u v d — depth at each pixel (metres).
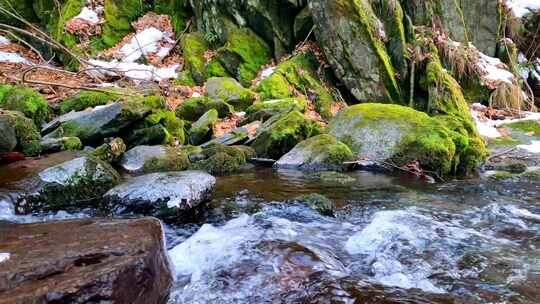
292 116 8.79
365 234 4.63
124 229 3.23
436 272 3.80
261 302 3.20
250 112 10.09
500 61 13.56
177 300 3.22
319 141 8.16
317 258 3.88
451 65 12.28
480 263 3.99
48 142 7.45
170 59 13.70
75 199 5.51
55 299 2.27
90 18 14.09
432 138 7.94
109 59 13.31
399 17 11.81
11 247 2.91
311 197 5.63
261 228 4.81
